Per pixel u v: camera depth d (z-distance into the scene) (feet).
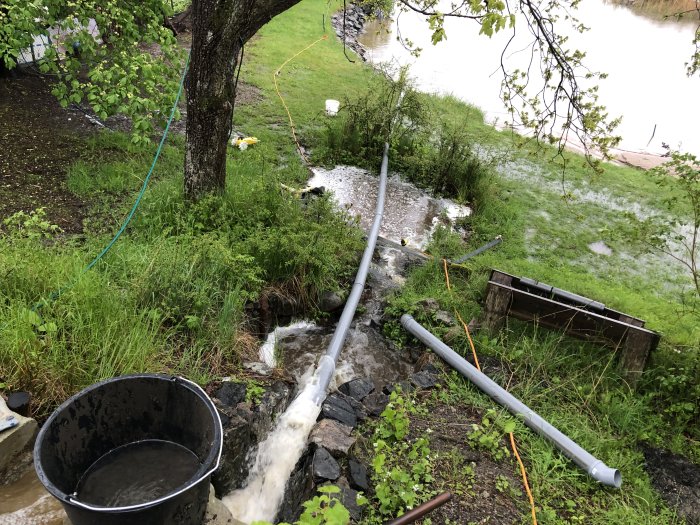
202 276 13.74
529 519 9.82
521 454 11.48
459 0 56.70
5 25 17.16
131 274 13.10
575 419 12.65
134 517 6.63
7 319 10.16
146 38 20.86
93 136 22.20
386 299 16.90
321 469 9.79
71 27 18.51
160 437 9.03
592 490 10.92
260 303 14.83
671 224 15.72
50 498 8.28
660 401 13.52
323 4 57.00
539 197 26.84
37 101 24.13
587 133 15.60
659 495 11.14
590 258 22.41
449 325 15.52
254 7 14.40
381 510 9.31
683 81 51.08
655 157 34.58
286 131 28.14
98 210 17.22
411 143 28.07
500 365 14.19
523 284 15.67
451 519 9.58
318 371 12.84
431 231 23.00
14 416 8.66
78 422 7.97
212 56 14.83
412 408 12.03
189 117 15.93
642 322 14.07
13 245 12.64
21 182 18.06
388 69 37.55
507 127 36.19
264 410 11.27
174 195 17.06
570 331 14.39
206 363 12.10
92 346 10.23
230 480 10.29
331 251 16.06
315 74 37.19
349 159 27.17
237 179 20.48
